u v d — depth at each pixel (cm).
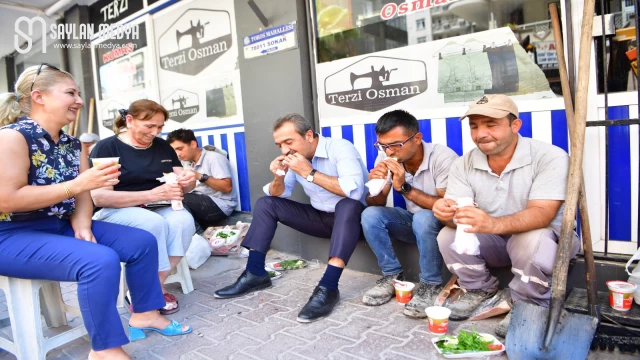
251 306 299
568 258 206
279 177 313
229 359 233
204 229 466
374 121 350
